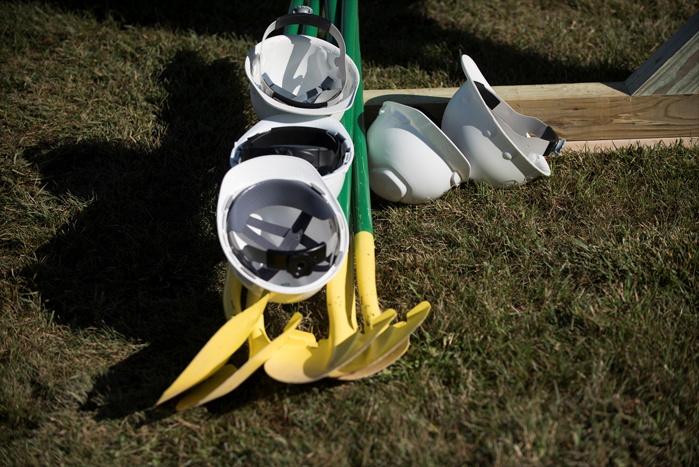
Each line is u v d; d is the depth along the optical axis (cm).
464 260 233
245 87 354
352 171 237
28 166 285
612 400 176
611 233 244
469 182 271
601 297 217
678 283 216
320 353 175
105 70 361
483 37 418
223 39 404
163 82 352
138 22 414
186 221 258
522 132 283
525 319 204
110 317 213
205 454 165
